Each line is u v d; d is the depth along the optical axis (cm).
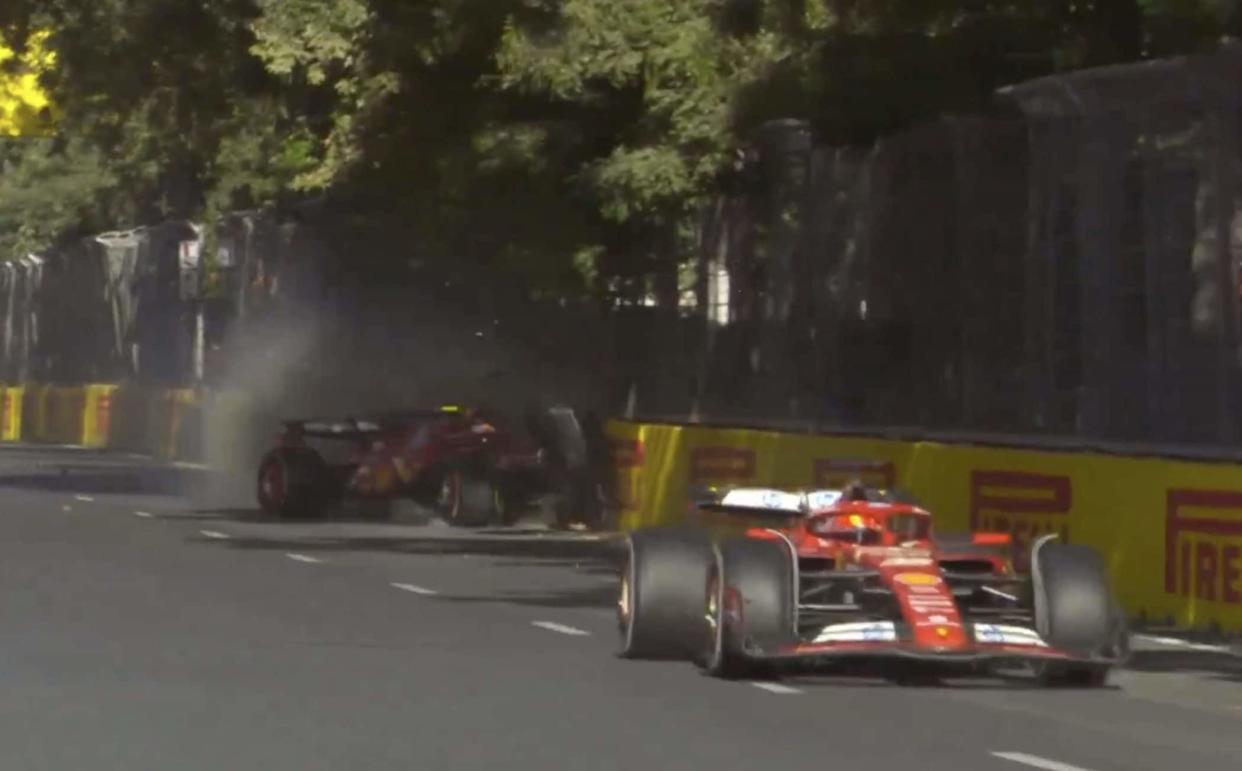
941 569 4550
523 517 9700
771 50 8150
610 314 9550
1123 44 7525
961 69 7588
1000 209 6931
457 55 8938
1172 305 6144
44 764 3456
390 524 9506
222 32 9612
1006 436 6712
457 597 6269
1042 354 6712
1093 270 6456
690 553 4809
